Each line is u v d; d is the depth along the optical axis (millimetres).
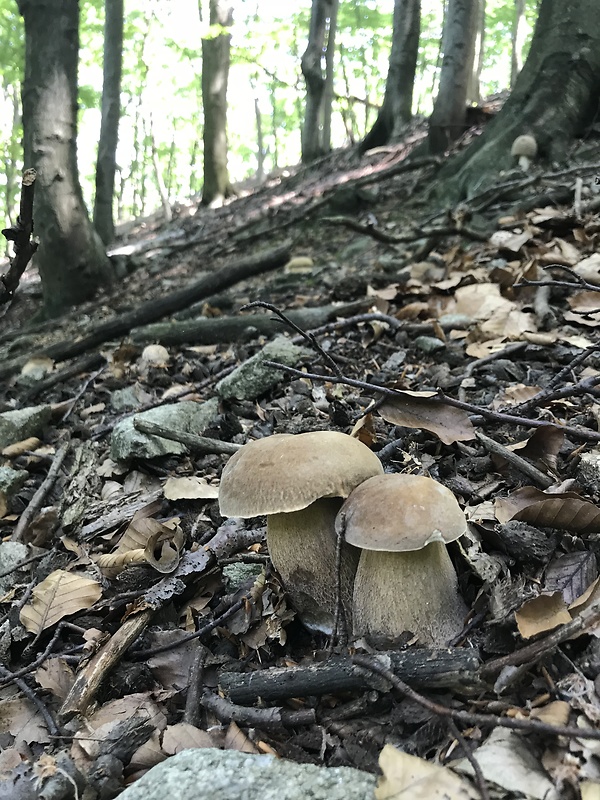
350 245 1541
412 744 333
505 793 289
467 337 818
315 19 3801
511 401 636
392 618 373
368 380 788
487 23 5648
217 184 4227
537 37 1660
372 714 360
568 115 1587
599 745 296
